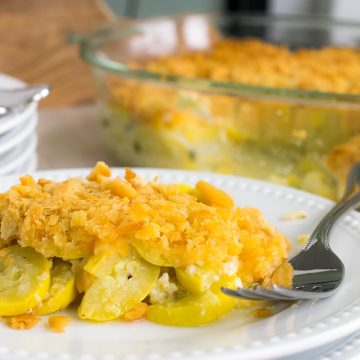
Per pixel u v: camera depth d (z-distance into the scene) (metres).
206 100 0.98
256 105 0.96
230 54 1.24
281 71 1.15
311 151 0.96
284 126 0.96
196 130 0.98
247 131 0.98
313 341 0.55
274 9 1.79
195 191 0.67
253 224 0.65
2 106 0.80
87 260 0.61
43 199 0.63
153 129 0.99
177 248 0.60
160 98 0.99
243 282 0.63
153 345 0.56
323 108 0.94
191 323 0.60
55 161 1.02
